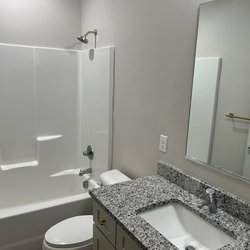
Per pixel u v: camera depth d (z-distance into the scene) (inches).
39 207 75.3
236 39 45.8
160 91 64.2
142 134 72.6
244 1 44.0
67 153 110.7
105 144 91.0
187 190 56.6
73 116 109.4
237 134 47.0
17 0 92.0
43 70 99.3
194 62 53.9
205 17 50.7
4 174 97.3
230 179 49.1
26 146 101.7
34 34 97.1
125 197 52.4
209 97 51.5
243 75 45.2
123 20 76.0
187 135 57.1
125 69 77.3
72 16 103.3
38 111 101.3
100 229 53.8
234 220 45.6
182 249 46.7
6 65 92.4
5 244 71.7
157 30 63.2
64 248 63.7
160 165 64.1
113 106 86.1
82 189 105.2
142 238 39.8
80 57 105.4
